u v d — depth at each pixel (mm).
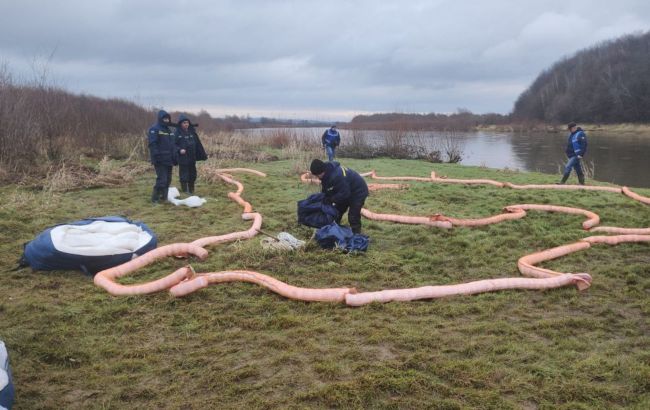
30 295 5371
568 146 13469
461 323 4758
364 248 6891
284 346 4270
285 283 5676
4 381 3197
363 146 23047
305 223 7590
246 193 11562
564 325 4648
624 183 18766
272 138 25719
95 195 10719
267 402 3469
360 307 5117
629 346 4273
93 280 5801
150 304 5164
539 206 9742
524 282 5574
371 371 3840
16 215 8570
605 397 3527
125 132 19656
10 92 13836
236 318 4809
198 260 6582
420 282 5879
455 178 15250
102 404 3488
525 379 3742
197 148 11203
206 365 3994
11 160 12750
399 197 11320
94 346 4309
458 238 7590
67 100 18047
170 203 10094
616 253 7047
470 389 3625
